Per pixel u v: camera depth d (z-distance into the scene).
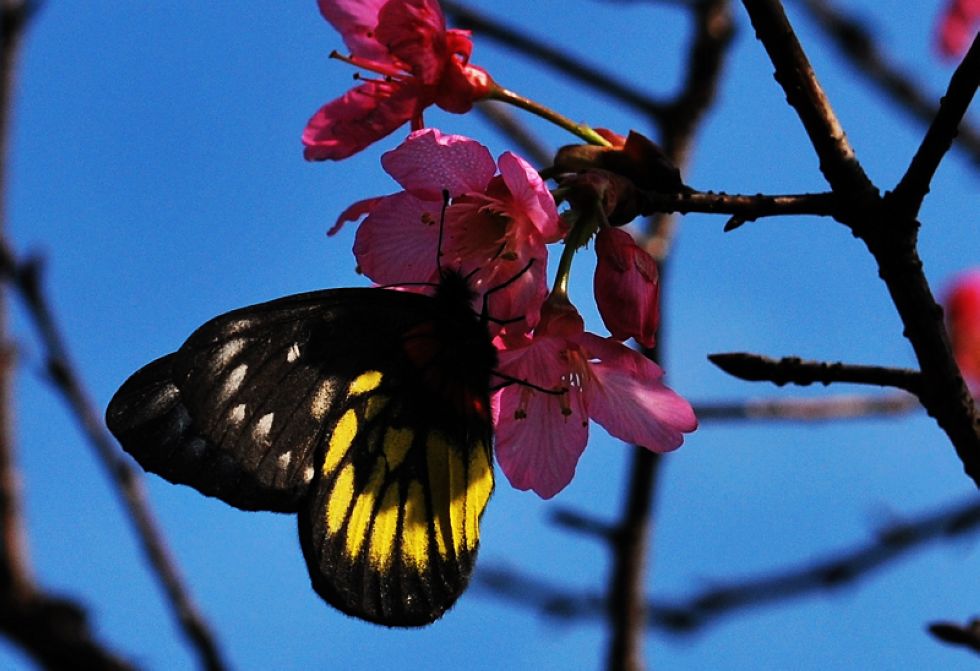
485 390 0.76
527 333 0.76
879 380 0.74
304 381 0.76
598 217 0.74
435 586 0.77
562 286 0.75
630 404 0.76
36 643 0.80
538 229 0.75
